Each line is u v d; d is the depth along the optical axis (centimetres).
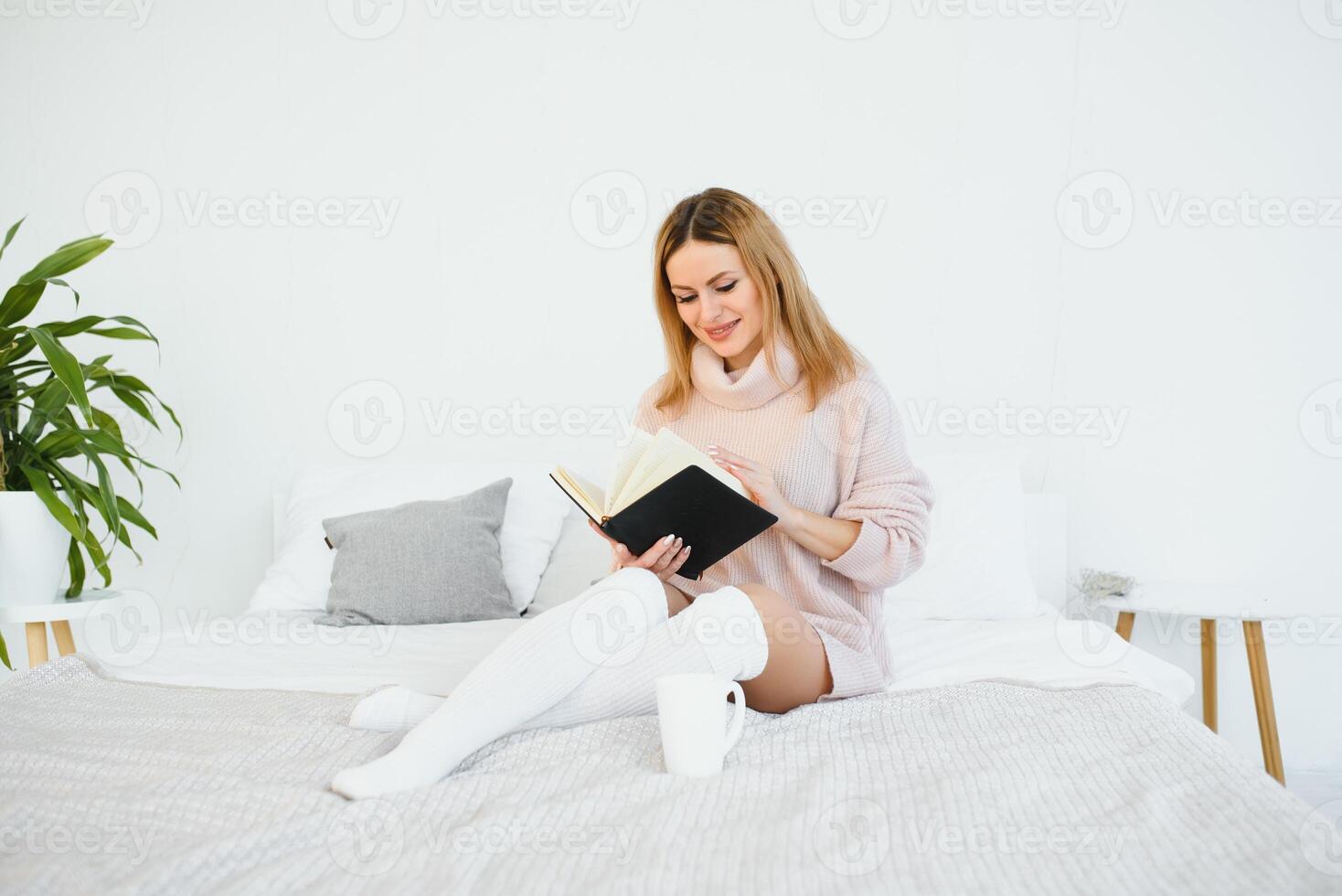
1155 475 249
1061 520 242
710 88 260
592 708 120
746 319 152
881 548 143
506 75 265
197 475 271
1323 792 236
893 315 255
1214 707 238
